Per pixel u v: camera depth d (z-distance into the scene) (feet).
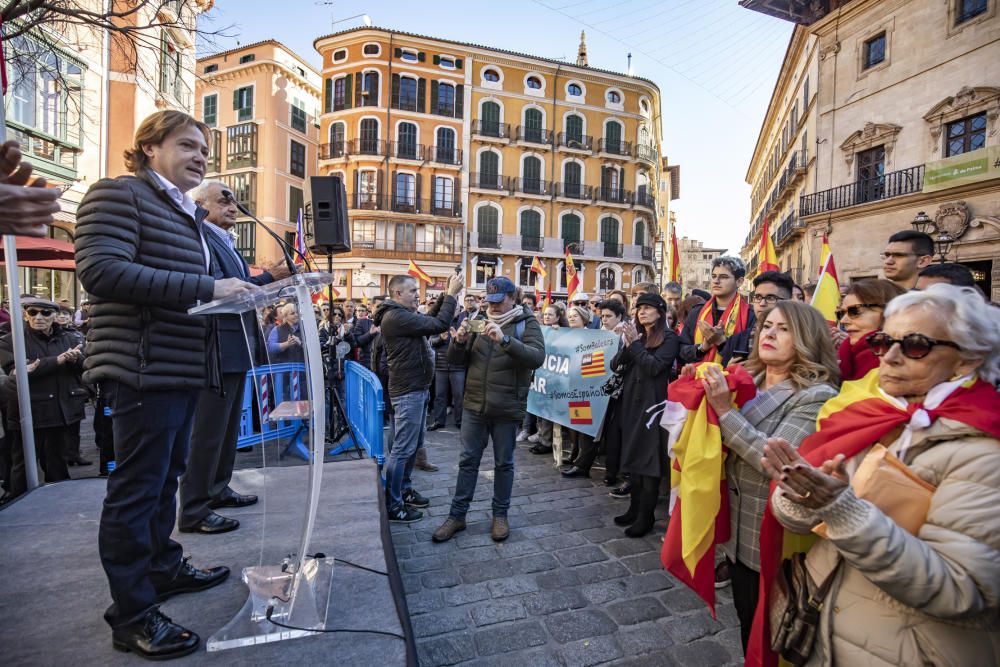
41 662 5.79
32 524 9.53
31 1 13.48
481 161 116.26
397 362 13.64
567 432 24.03
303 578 6.81
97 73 40.06
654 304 13.05
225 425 9.72
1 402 14.39
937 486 4.24
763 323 7.15
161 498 7.20
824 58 70.13
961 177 51.75
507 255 118.32
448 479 17.56
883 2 61.82
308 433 6.44
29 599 7.07
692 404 6.97
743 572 6.98
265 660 5.95
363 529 9.82
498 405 12.46
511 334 12.67
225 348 9.61
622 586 10.59
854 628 4.57
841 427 5.05
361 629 6.59
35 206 4.51
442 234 113.50
